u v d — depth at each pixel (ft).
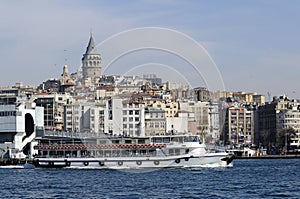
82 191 487.20
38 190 501.15
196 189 494.18
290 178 609.42
